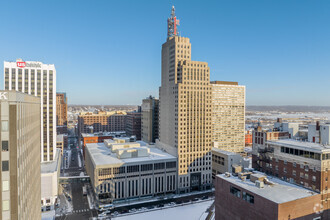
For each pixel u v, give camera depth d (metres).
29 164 68.25
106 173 145.75
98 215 129.62
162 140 193.00
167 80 183.25
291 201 75.94
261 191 84.06
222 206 99.00
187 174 167.00
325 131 96.75
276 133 111.25
